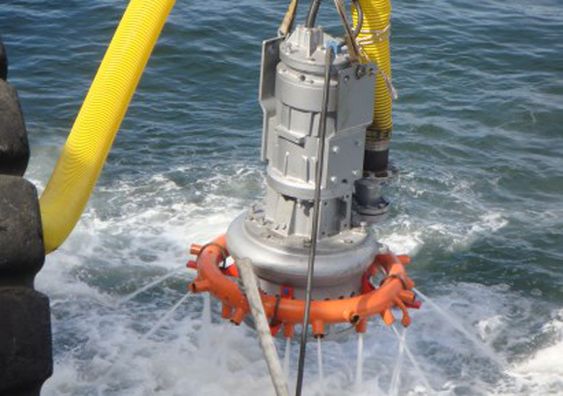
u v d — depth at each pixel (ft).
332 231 14.89
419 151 83.20
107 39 100.12
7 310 7.63
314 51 13.92
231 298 15.05
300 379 13.37
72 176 11.25
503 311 63.41
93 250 67.87
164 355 57.67
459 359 58.44
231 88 92.48
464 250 69.82
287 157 14.49
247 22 103.55
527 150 84.43
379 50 14.88
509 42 103.45
